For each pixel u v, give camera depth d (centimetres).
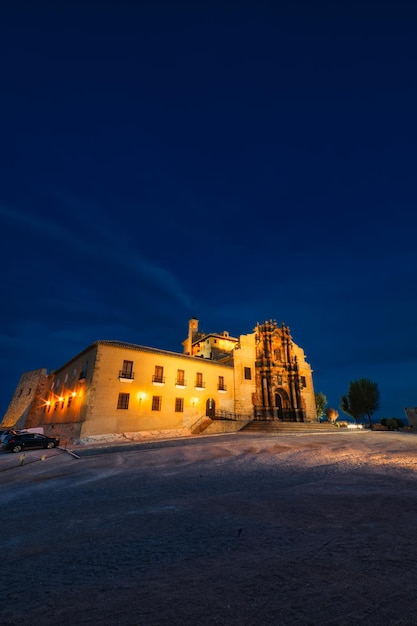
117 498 804
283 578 351
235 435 2714
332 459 1284
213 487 869
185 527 546
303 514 586
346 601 302
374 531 488
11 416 4400
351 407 4253
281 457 1370
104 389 2634
